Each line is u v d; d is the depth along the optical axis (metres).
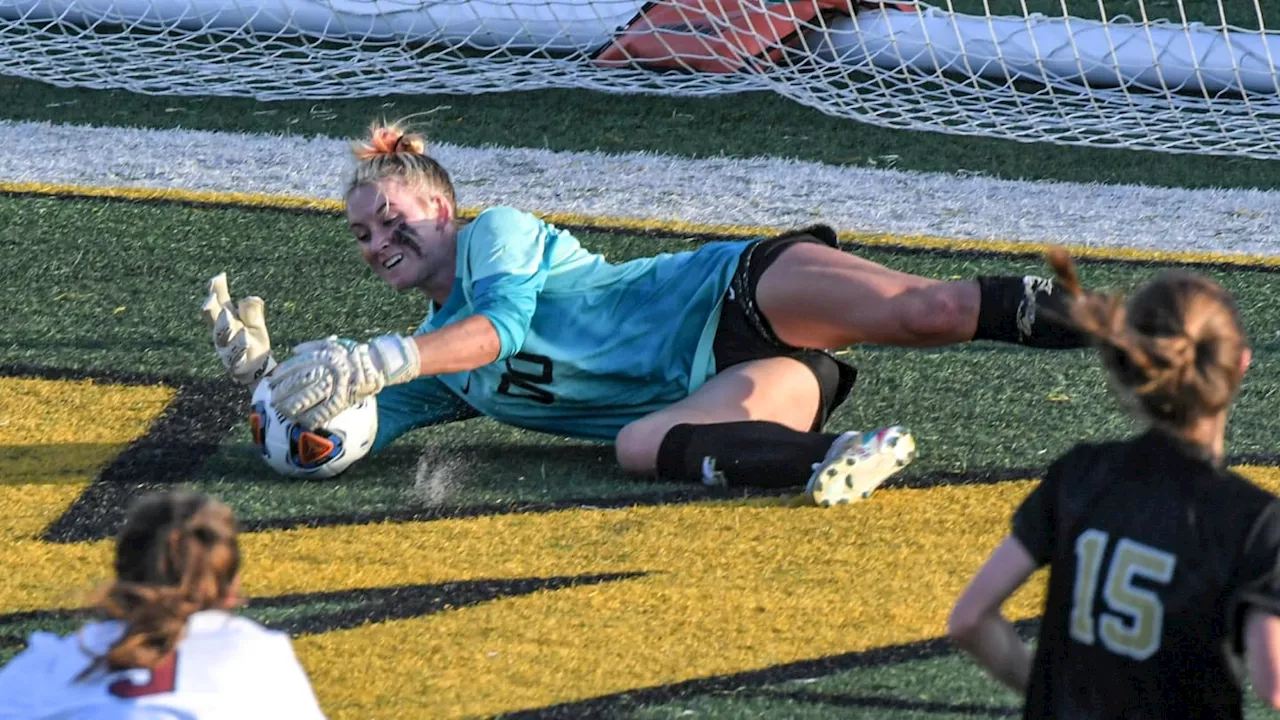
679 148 23.22
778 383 14.35
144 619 7.23
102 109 24.36
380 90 24.88
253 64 25.72
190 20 26.45
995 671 8.34
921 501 13.66
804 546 12.84
